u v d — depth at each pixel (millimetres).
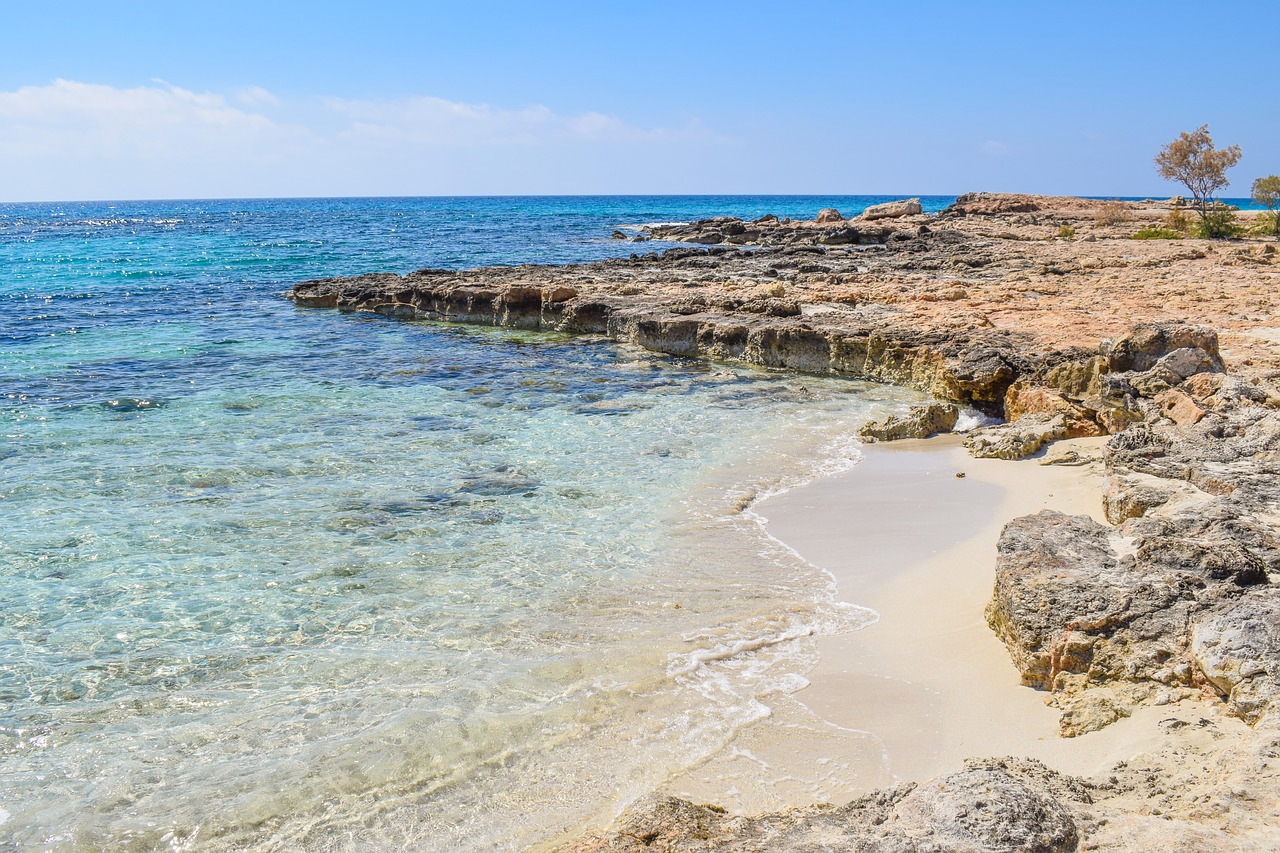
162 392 18219
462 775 5895
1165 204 90438
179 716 6699
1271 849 3764
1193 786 4562
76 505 11273
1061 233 54688
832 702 6664
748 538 10250
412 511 11133
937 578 8938
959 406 16531
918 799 4352
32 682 7176
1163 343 14547
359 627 8055
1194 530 7844
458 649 7621
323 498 11602
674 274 35969
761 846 4238
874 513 11062
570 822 5398
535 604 8484
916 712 6465
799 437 15000
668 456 13703
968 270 35000
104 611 8391
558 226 98938
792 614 8234
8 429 15109
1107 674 6164
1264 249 39406
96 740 6410
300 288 34750
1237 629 5617
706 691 6871
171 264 51969
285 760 6113
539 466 13102
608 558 9625
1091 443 13383
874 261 40812
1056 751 5691
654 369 21422
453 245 66938
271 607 8453
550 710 6637
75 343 24641
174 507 11227
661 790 5645
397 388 18844
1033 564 7293
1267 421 11180
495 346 24672
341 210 190500
